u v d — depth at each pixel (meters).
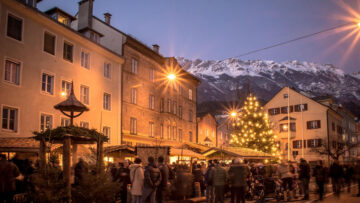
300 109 61.56
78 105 13.51
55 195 10.39
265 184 17.03
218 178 12.86
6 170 10.05
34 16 22.38
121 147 21.25
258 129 41.94
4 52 20.23
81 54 27.14
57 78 24.31
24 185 12.70
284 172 15.95
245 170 12.59
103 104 29.28
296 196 16.95
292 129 61.78
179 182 15.12
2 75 20.03
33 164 15.30
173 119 41.66
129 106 32.75
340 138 66.88
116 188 11.73
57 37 24.52
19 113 20.98
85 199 11.06
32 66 22.22
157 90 38.66
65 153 10.92
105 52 29.52
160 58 39.47
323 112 59.00
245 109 43.56
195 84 50.03
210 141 50.38
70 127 12.14
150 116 36.69
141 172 11.26
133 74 33.75
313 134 59.31
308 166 16.22
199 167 18.73
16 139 18.19
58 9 26.95
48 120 23.44
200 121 50.84
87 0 32.62
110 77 30.34
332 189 21.16
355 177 19.30
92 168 12.04
